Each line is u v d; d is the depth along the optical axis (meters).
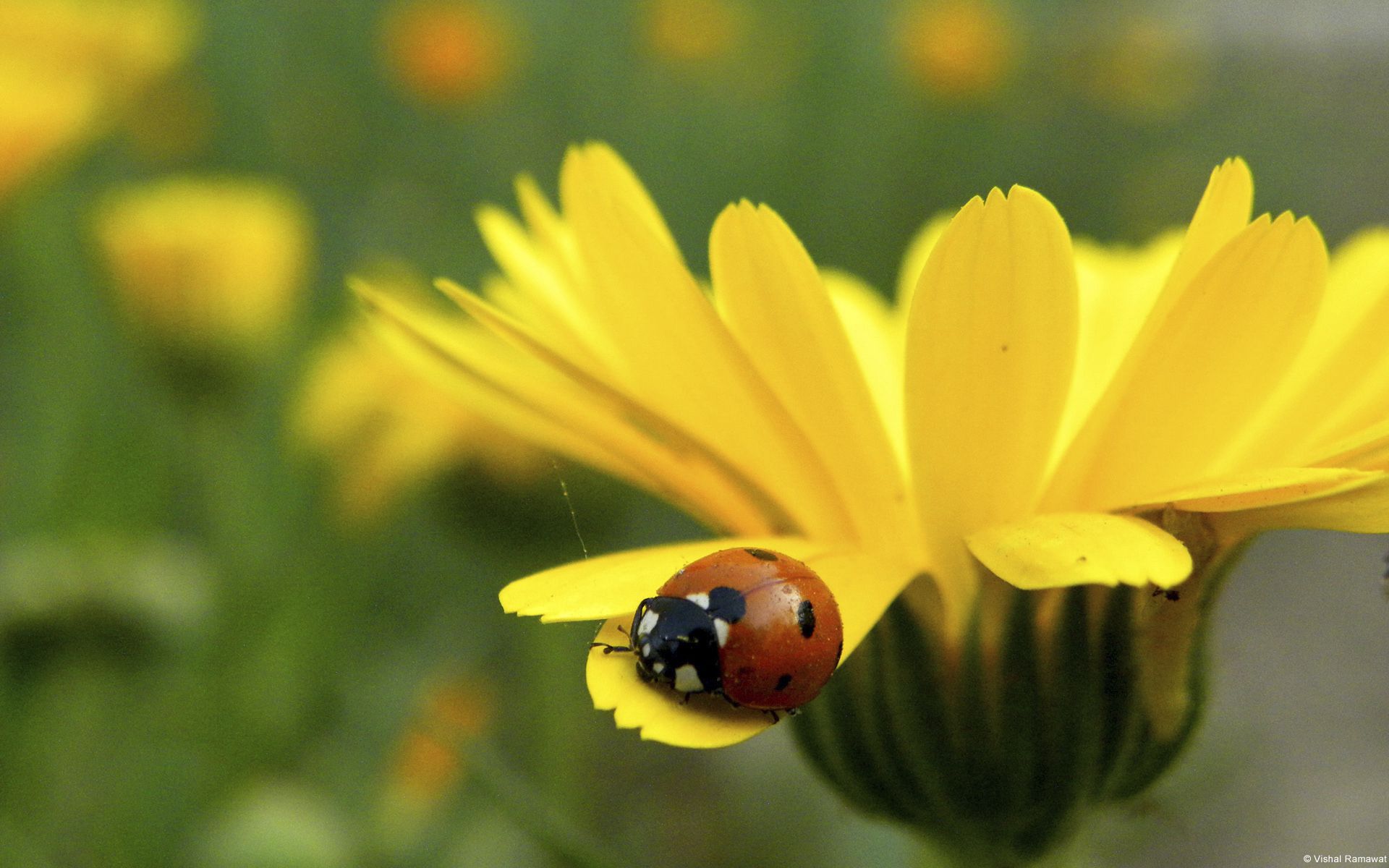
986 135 0.48
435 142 0.43
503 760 0.23
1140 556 0.13
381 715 0.23
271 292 0.23
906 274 0.17
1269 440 0.14
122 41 0.24
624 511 0.22
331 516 0.24
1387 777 0.33
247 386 0.23
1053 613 0.14
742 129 0.48
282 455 0.25
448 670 0.25
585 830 0.22
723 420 0.14
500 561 0.22
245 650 0.22
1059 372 0.13
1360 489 0.13
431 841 0.20
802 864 0.25
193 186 0.36
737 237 0.13
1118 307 0.16
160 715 0.21
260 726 0.21
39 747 0.20
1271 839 0.30
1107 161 0.52
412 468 0.22
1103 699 0.14
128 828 0.20
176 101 0.38
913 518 0.14
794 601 0.13
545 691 0.22
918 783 0.14
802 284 0.13
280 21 0.43
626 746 0.29
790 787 0.25
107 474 0.24
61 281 0.25
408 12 0.41
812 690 0.13
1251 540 0.14
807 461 0.14
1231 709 0.35
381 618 0.27
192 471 0.25
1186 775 0.24
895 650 0.14
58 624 0.19
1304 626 0.40
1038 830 0.14
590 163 0.14
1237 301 0.13
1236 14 0.66
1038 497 0.14
